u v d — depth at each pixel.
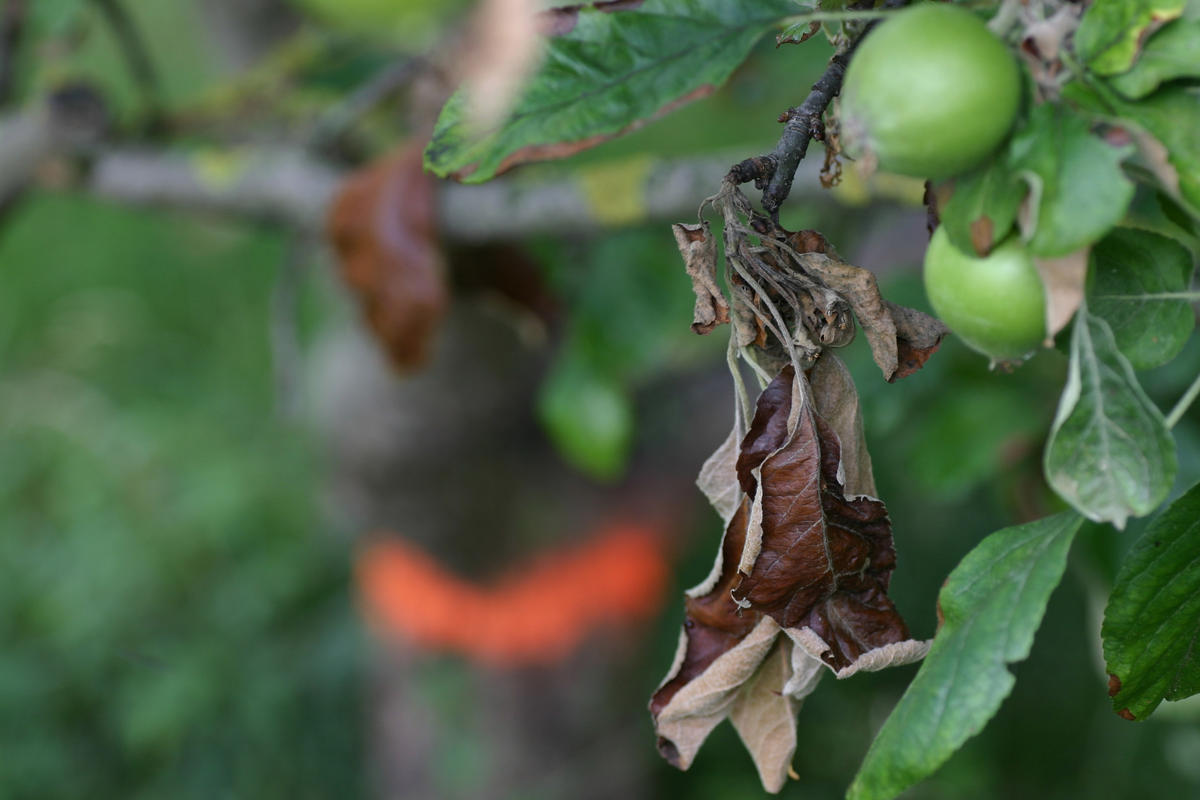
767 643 0.63
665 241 1.24
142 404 3.33
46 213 3.91
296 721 2.64
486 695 2.30
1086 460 0.58
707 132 1.56
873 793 0.59
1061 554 0.59
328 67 1.31
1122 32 0.56
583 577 2.17
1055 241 0.56
